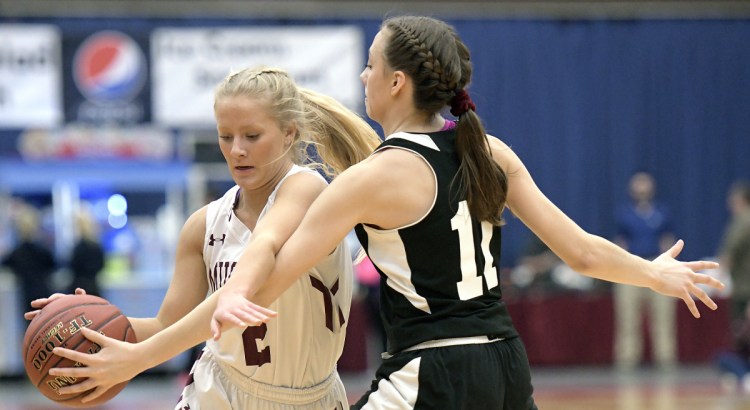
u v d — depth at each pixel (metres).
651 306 21.14
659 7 25.77
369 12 24.64
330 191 4.85
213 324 4.52
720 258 22.45
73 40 23.34
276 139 5.22
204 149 22.47
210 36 23.77
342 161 5.92
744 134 26.03
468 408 4.79
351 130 5.88
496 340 4.93
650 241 20.80
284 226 5.02
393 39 5.02
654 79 25.75
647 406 14.59
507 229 24.41
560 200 25.48
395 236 4.89
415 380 4.79
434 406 4.76
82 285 18.78
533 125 25.45
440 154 4.96
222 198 5.75
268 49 24.00
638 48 25.73
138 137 22.03
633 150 25.67
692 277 5.36
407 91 5.03
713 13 25.89
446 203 4.90
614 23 25.66
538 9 25.50
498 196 5.02
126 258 20.73
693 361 21.25
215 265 5.56
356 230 5.09
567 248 5.22
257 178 5.23
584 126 25.55
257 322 4.46
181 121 23.66
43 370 4.89
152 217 21.64
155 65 23.59
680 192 25.89
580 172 25.50
